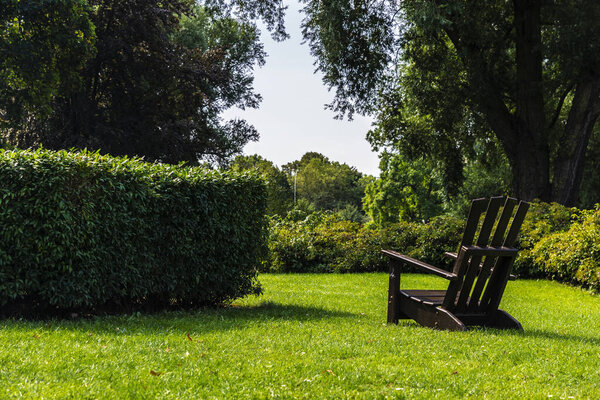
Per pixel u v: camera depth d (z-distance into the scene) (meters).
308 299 9.84
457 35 19.52
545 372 4.32
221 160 29.42
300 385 3.87
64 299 6.70
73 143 23.73
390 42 20.03
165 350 4.81
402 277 14.25
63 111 25.78
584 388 3.89
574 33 17.30
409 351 4.96
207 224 8.06
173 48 26.84
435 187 50.91
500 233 6.04
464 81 21.02
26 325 6.03
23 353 4.44
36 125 24.73
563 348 5.28
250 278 8.79
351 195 105.56
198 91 27.45
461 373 4.23
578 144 19.31
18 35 20.38
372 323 6.92
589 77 18.39
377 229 17.75
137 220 7.33
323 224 18.73
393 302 6.78
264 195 8.93
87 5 22.11
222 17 23.30
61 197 6.58
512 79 20.05
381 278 14.12
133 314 7.17
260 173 9.05
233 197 8.36
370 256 16.12
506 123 20.06
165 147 25.98
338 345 5.18
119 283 7.18
